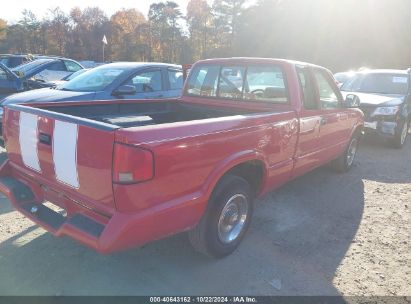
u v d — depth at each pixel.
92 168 2.66
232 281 3.26
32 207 3.22
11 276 3.18
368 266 3.58
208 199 3.13
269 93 4.53
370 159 7.67
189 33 84.88
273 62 4.47
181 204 2.86
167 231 2.89
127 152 2.48
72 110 4.05
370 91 9.64
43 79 11.16
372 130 8.45
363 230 4.33
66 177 2.90
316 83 4.74
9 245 3.65
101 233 2.60
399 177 6.47
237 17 71.81
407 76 9.68
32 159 3.20
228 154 3.24
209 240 3.35
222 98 4.98
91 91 6.85
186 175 2.88
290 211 4.79
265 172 3.82
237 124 3.31
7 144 3.53
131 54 79.12
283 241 3.99
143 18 84.88
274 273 3.40
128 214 2.61
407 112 8.77
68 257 3.50
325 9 43.12
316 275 3.40
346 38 41.16
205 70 5.14
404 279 3.39
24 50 78.06
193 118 5.26
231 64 4.85
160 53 83.69
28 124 3.15
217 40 80.88
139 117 4.50
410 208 5.05
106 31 76.75
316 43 44.38
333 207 4.99
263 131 3.64
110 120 4.12
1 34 77.25
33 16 77.75
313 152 4.82
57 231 2.87
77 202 2.92
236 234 3.66
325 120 4.93
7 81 9.38
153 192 2.67
